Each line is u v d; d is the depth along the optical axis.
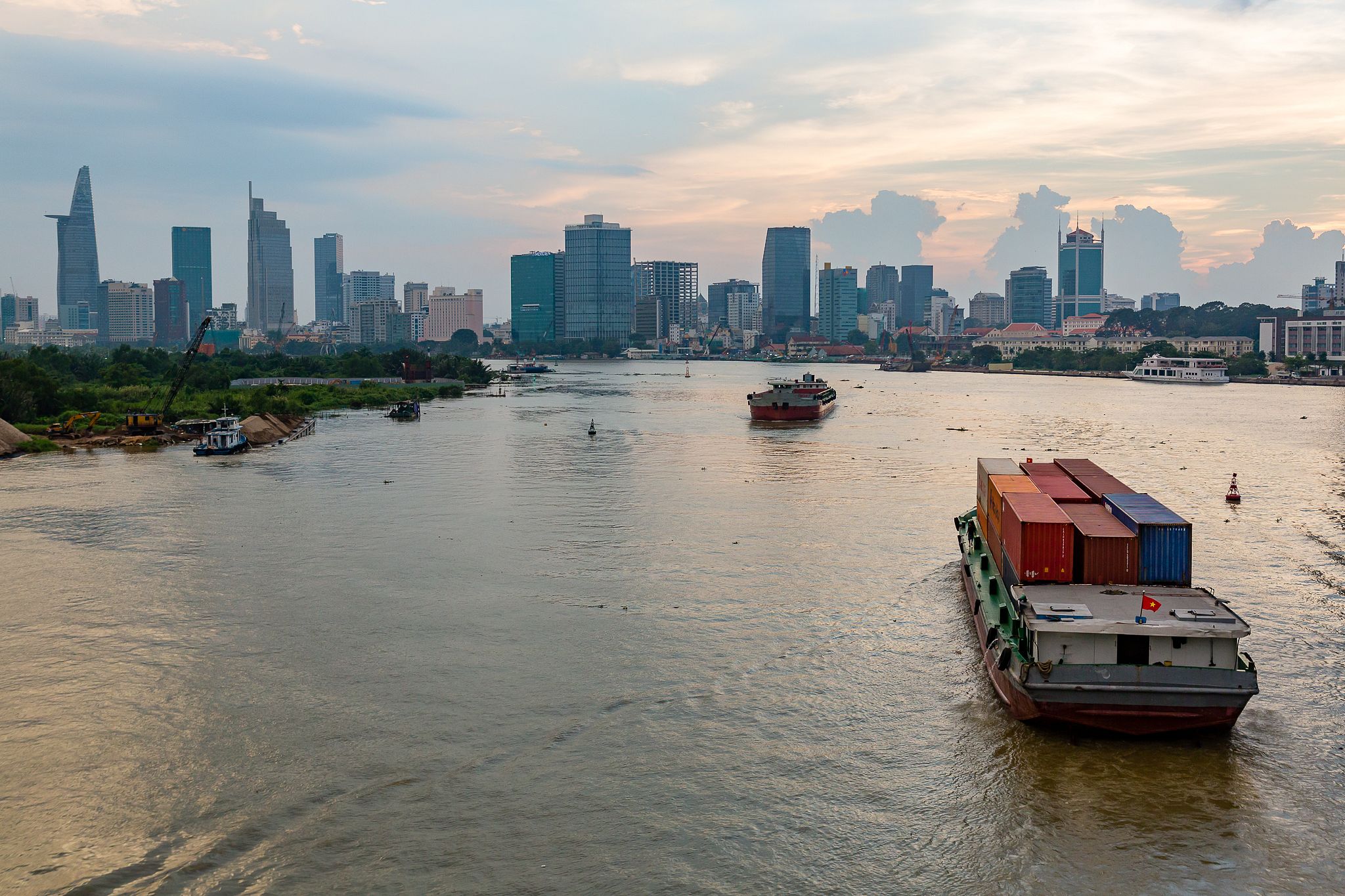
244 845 38.91
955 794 42.22
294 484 119.12
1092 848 38.44
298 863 37.72
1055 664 45.59
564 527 91.94
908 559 79.31
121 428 182.00
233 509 101.81
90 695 52.50
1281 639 60.09
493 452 151.50
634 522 94.25
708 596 69.25
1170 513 55.62
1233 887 36.16
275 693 52.75
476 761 45.25
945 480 119.12
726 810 41.16
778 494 109.25
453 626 63.03
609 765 44.88
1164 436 174.50
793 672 55.28
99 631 62.47
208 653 58.50
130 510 101.62
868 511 99.06
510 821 40.41
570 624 63.31
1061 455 145.25
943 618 64.31
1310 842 38.78
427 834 39.50
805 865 37.59
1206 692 44.69
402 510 101.06
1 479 123.62
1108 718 46.09
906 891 36.12
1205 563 77.94
